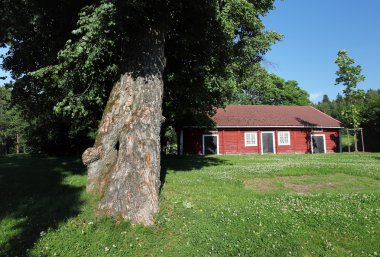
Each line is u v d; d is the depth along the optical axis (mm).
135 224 7773
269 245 6988
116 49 12414
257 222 8195
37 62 15969
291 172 16359
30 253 6520
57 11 13258
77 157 28547
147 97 9359
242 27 15500
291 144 40125
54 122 31766
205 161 23938
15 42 14812
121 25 9883
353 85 38500
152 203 8234
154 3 10039
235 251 6754
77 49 10164
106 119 9891
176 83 15734
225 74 16234
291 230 7719
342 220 8289
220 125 37688
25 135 37781
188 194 11250
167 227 7777
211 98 17828
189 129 37344
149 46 9844
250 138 39031
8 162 22078
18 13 12953
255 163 22031
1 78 16672
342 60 38781
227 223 8125
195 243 7109
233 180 14312
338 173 16500
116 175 8383
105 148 9672
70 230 7473
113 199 8148
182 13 12633
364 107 39812
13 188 11711
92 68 12469
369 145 40875
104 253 6672
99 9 9406
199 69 15000
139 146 8578
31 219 8188
